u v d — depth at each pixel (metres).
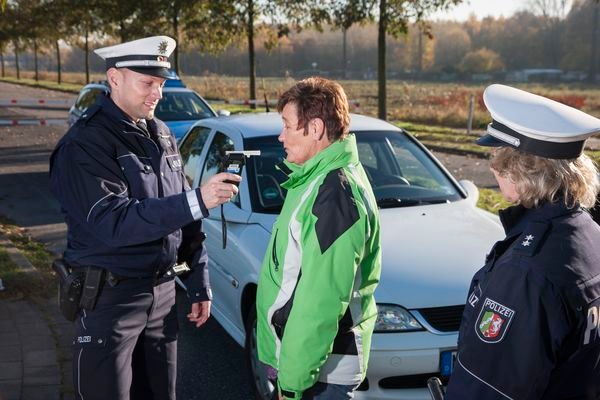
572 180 1.65
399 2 14.80
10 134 16.64
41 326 4.41
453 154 13.46
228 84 41.59
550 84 61.62
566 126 1.63
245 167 4.37
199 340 4.58
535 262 1.57
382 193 4.41
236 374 4.07
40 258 6.10
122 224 2.31
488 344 1.59
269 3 19.67
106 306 2.48
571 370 1.60
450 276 3.39
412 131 16.78
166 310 2.73
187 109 10.26
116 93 2.52
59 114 23.36
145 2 22.95
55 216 8.01
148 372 2.73
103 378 2.48
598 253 1.62
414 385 3.19
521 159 1.68
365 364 2.32
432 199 4.45
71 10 27.95
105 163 2.40
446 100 26.58
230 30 21.80
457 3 14.38
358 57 99.06
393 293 3.25
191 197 2.29
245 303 3.96
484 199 8.22
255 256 3.79
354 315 2.26
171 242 2.61
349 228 2.08
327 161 2.18
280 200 4.18
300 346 2.07
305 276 2.09
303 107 2.22
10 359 3.91
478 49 94.19
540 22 92.00
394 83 65.31
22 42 42.56
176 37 23.12
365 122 5.14
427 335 3.17
